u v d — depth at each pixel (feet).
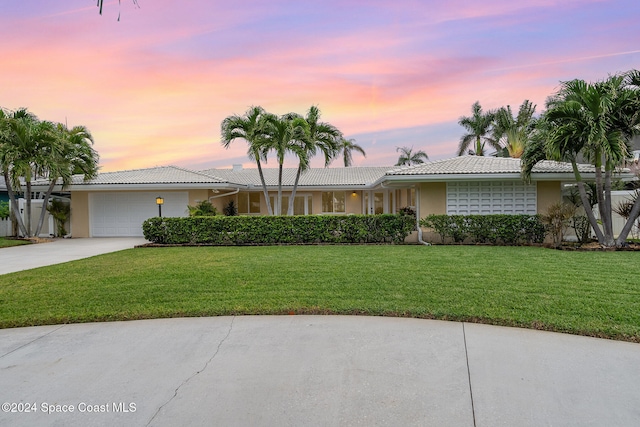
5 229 61.05
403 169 47.14
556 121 35.73
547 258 30.76
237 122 53.01
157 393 10.75
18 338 15.21
